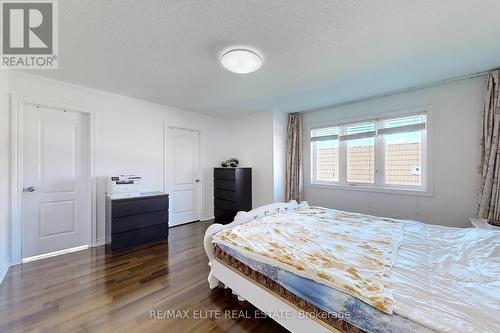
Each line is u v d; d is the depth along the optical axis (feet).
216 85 9.25
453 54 6.77
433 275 3.97
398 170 10.36
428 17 5.05
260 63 6.80
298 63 7.25
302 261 4.36
